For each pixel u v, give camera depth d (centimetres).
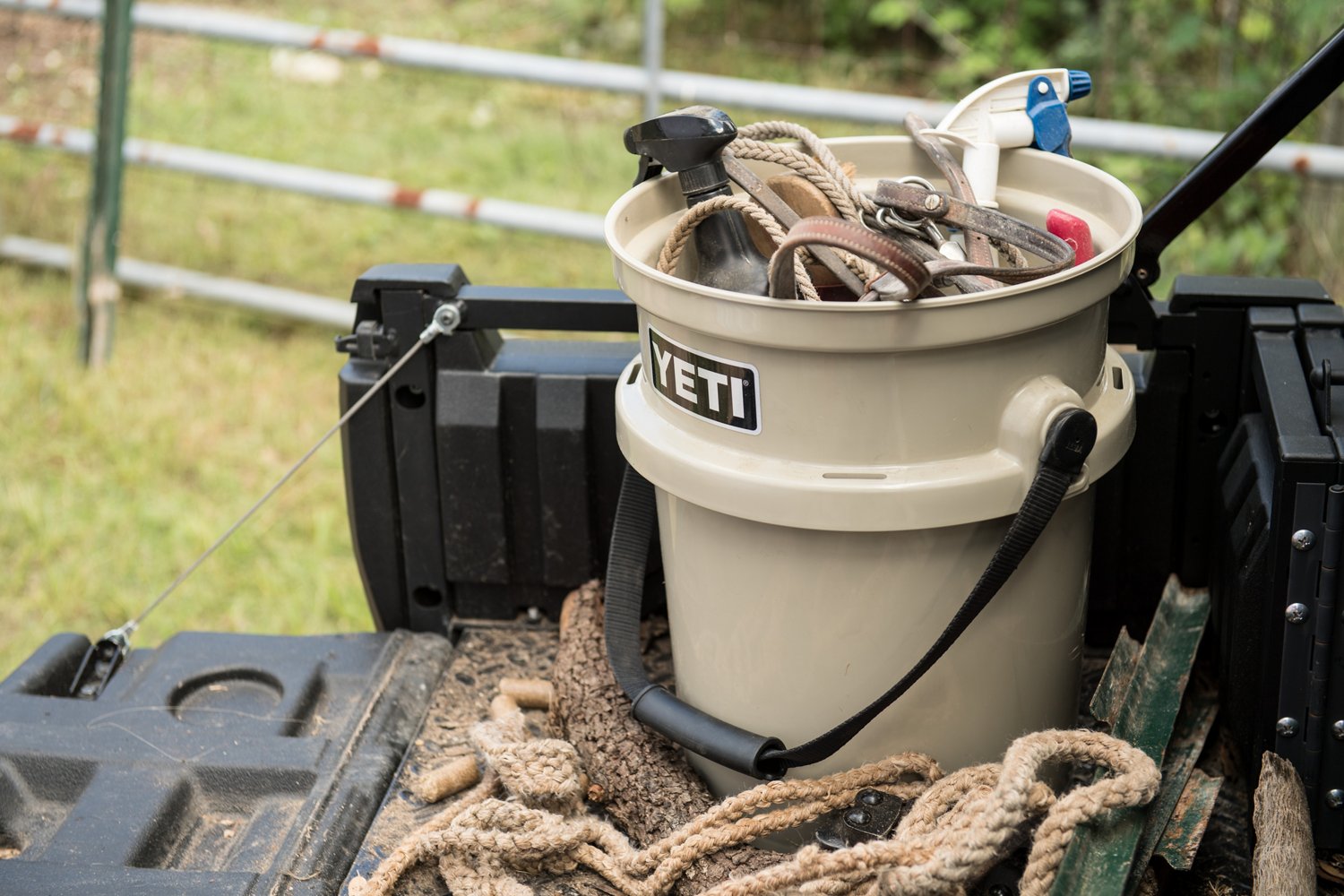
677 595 129
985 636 121
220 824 141
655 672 161
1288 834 119
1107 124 278
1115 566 161
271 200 470
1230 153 142
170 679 160
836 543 115
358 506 166
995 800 109
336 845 134
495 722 143
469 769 144
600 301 157
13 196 468
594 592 164
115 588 287
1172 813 128
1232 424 153
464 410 160
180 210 464
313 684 159
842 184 133
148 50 576
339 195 363
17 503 311
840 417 110
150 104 528
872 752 126
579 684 148
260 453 334
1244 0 440
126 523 308
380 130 514
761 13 598
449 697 159
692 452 118
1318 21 404
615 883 127
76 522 308
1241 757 139
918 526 111
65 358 377
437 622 171
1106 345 124
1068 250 115
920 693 122
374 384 159
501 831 129
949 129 143
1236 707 138
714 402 115
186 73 558
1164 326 151
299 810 138
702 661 129
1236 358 150
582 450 159
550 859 129
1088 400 120
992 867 119
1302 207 394
